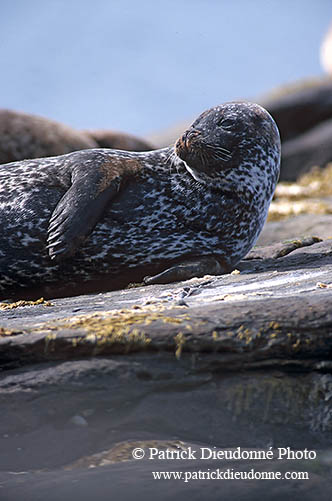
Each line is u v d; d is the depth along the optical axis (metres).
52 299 21.31
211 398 12.95
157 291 18.66
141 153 21.78
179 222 20.88
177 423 12.69
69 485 11.25
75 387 12.77
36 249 20.36
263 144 21.31
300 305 13.80
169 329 13.19
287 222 33.69
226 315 13.62
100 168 20.11
